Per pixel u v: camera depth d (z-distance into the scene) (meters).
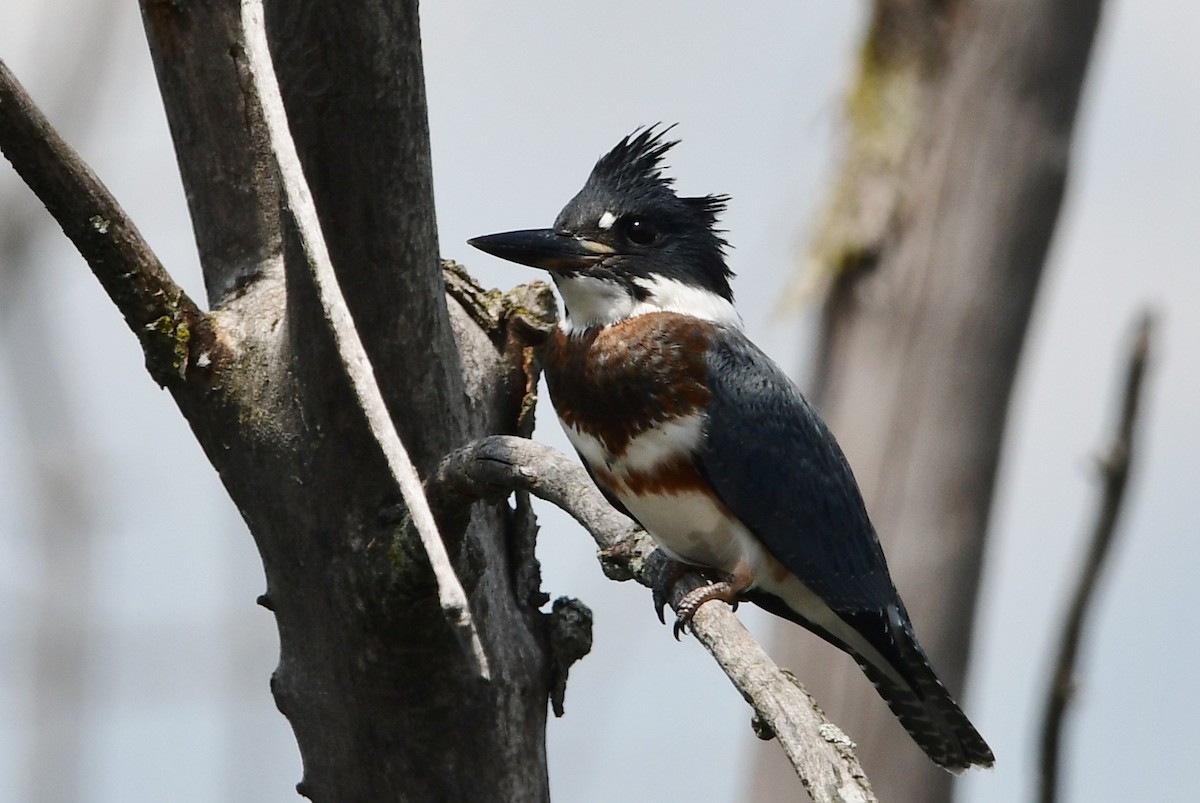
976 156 11.59
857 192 11.77
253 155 6.45
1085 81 11.72
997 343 11.60
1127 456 8.20
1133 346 8.17
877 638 9.45
